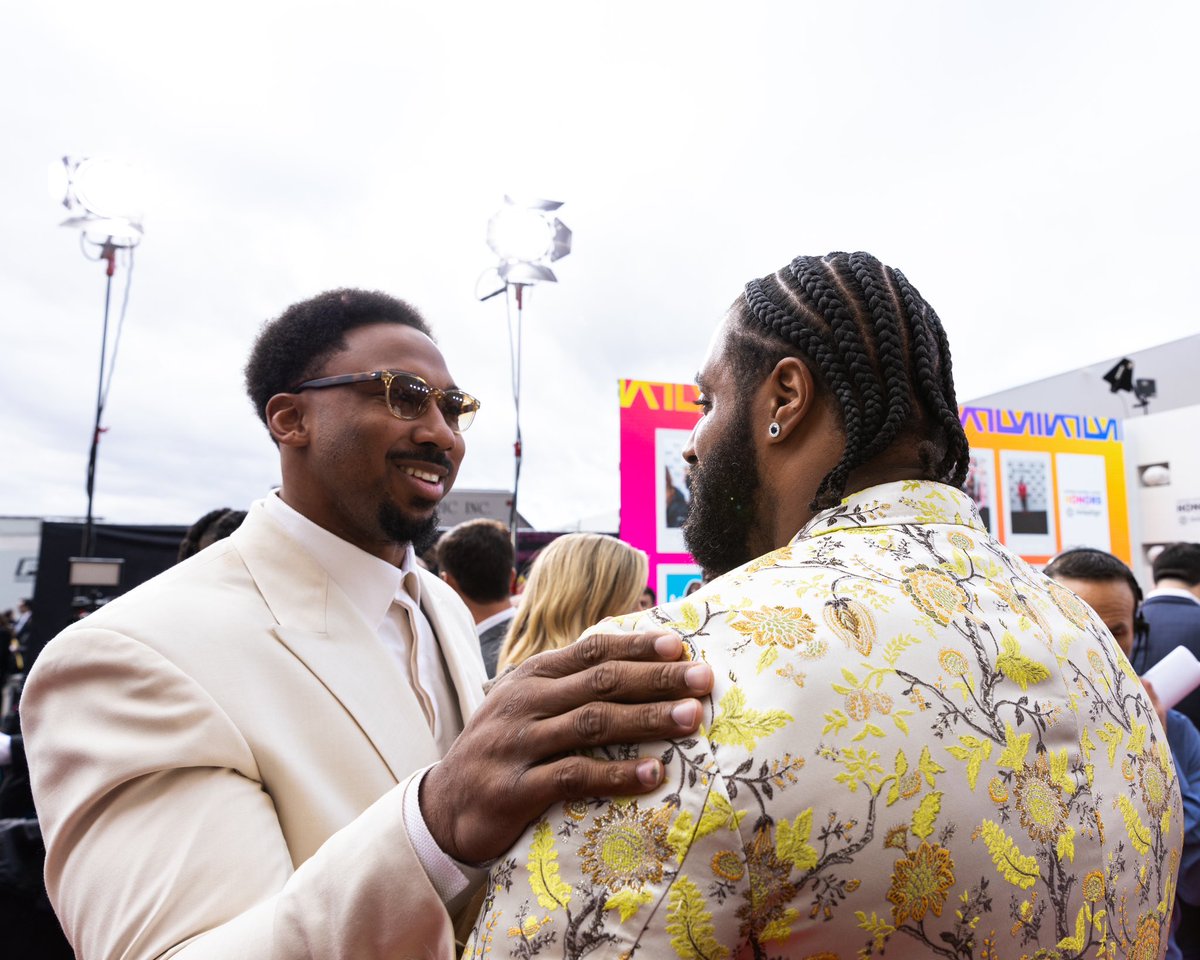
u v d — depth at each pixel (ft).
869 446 2.15
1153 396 29.68
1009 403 34.94
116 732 3.28
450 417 4.88
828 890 1.50
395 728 4.03
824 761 1.54
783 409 2.31
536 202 17.85
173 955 2.59
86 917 2.99
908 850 1.54
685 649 1.74
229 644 3.75
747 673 1.64
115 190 17.01
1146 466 24.81
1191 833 6.95
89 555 17.34
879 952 1.53
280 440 4.67
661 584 15.89
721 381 2.54
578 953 1.55
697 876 1.49
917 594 1.87
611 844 1.58
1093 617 2.38
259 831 3.19
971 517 2.24
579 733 1.68
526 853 1.69
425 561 13.97
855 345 2.19
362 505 4.55
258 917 2.25
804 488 2.30
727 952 1.48
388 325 4.88
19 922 6.12
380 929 2.02
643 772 1.57
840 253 2.54
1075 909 1.75
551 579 7.95
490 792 1.81
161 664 3.44
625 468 15.97
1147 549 24.70
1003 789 1.68
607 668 1.72
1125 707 2.13
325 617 4.18
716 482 2.49
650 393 16.26
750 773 1.51
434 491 4.71
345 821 3.54
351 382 4.51
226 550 4.38
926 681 1.69
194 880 2.93
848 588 1.84
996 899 1.62
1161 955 2.07
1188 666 6.32
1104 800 1.89
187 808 3.16
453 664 4.92
